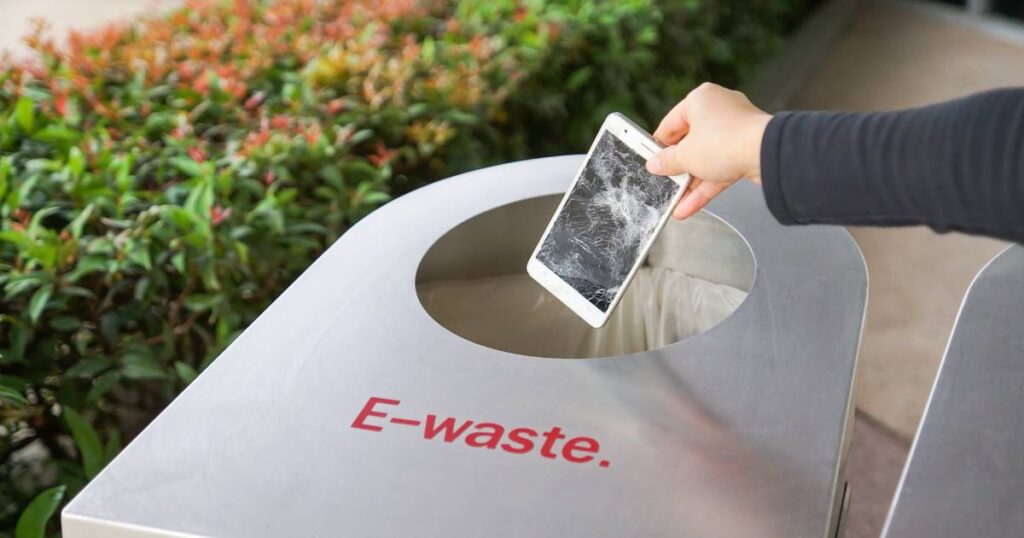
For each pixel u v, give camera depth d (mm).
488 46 2123
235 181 1522
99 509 703
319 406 792
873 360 2262
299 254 1505
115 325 1355
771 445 722
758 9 4203
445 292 1118
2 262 1349
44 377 1346
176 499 708
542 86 2377
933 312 2469
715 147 831
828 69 4516
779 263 958
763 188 732
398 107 1828
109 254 1345
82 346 1318
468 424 760
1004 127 603
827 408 757
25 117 1604
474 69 2010
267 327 900
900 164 649
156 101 1859
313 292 952
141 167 1568
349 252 1025
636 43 2627
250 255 1455
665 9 2898
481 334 1160
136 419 1594
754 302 893
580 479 701
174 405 804
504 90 2023
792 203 720
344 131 1681
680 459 713
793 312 875
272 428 772
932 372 2205
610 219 1000
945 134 627
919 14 5422
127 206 1460
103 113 1699
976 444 708
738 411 757
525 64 2186
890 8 5598
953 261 2717
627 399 774
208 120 1803
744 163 816
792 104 4051
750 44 4031
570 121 2545
